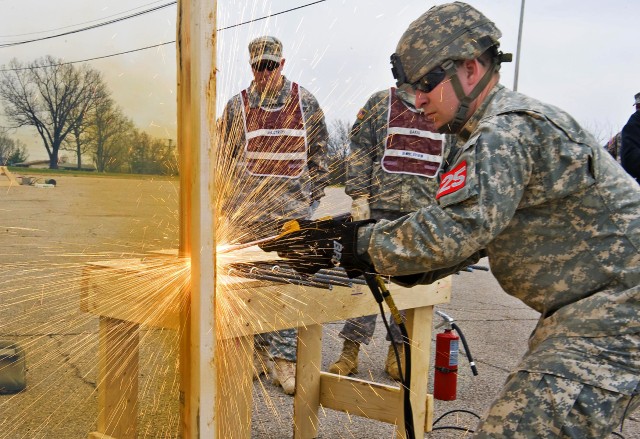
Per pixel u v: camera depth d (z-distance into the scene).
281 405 3.66
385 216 4.12
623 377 1.68
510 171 1.72
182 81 1.83
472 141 1.77
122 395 2.56
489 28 1.92
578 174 1.75
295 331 3.79
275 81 3.87
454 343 3.77
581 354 1.70
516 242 1.83
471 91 1.92
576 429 1.66
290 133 3.89
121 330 2.51
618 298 1.71
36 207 12.16
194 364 1.76
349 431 3.41
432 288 3.03
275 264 2.32
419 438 3.08
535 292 1.83
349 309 2.66
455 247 1.72
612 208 1.76
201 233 1.71
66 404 3.45
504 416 1.71
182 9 1.78
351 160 4.11
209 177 1.71
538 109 1.80
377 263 1.84
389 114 4.03
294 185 3.93
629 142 5.83
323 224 1.98
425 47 1.93
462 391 3.99
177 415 3.14
